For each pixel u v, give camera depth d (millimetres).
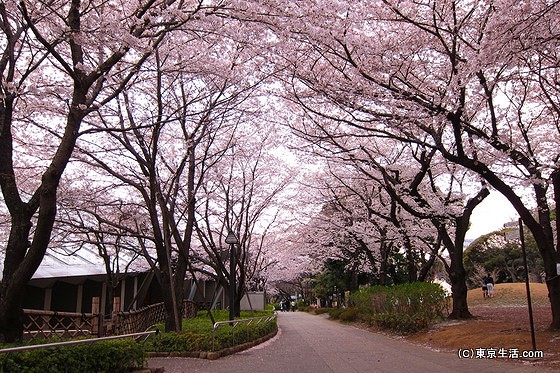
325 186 21000
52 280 15242
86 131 7516
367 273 28438
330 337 15258
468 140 12148
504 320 13867
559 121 12469
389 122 10195
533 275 33469
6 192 7059
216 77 11883
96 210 14031
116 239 15266
